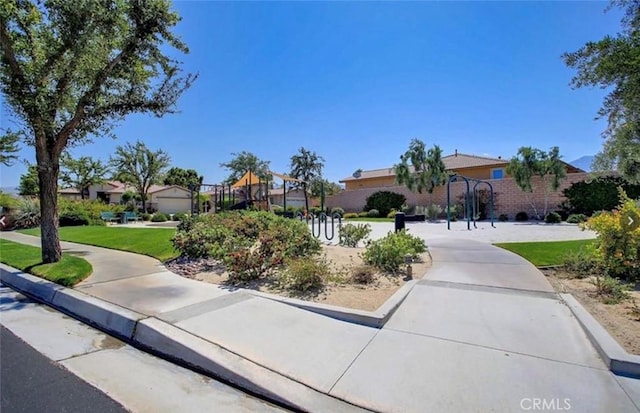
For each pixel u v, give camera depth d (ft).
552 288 16.97
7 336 13.20
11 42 20.85
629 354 9.61
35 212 65.77
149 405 8.47
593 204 59.93
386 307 14.10
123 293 17.10
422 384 8.89
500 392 8.45
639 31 12.80
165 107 25.70
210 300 15.76
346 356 10.44
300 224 29.19
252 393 9.08
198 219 33.24
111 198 144.25
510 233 42.11
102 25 21.72
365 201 93.56
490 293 16.34
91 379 9.81
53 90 22.30
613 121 15.66
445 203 78.64
